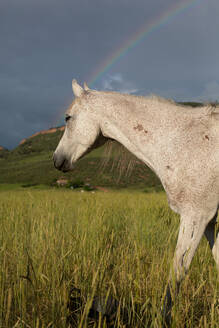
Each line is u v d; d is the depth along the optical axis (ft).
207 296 7.46
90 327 6.02
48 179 191.72
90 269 8.23
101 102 9.45
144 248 10.64
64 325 5.75
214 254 7.90
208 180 7.61
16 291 6.74
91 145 9.73
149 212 17.53
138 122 8.82
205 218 7.77
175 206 8.12
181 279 7.20
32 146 465.88
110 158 10.01
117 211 19.63
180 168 7.86
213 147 7.73
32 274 7.43
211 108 8.38
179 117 8.54
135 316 6.29
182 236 7.57
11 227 12.87
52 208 15.48
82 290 7.26
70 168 10.20
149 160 8.68
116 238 12.60
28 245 9.64
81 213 15.49
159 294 6.34
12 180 210.38
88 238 10.85
